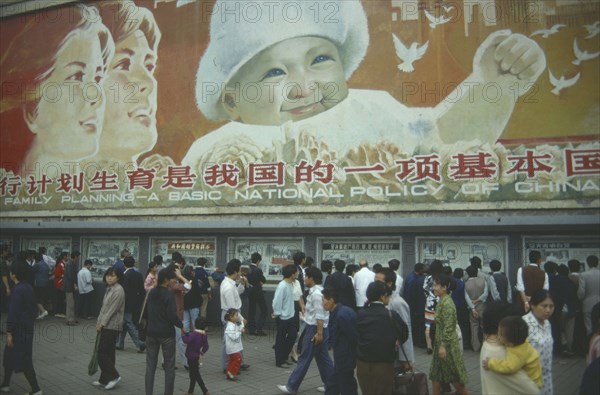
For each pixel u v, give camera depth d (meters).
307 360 7.16
